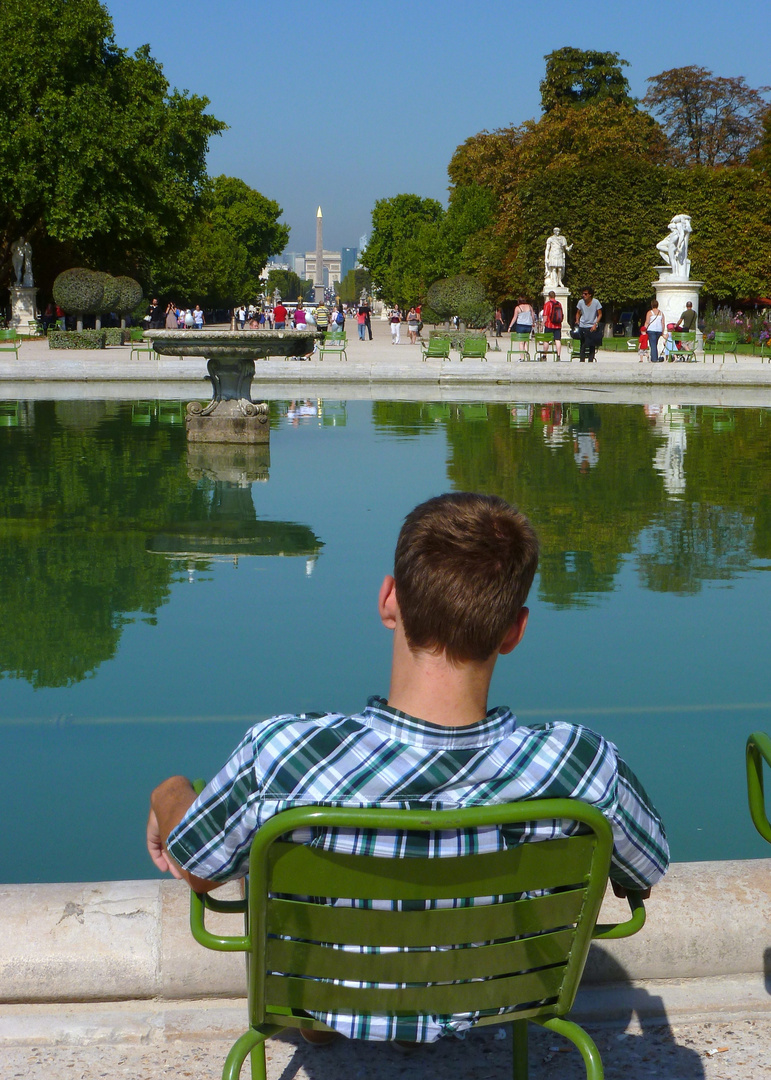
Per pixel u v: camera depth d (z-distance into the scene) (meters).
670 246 37.16
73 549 7.81
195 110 45.56
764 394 23.09
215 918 2.57
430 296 40.25
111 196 38.50
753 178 46.03
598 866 1.64
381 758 1.58
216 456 12.92
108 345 34.09
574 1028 1.79
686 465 12.43
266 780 1.59
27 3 37.44
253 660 5.34
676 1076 2.33
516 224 49.91
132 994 2.52
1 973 2.48
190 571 7.18
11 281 44.53
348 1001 1.69
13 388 22.41
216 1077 2.29
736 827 3.67
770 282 46.31
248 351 13.70
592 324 28.19
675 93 63.38
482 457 12.99
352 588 6.77
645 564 7.59
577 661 5.45
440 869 1.58
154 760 4.14
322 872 1.59
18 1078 2.27
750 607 6.47
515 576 1.58
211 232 78.88
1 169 37.16
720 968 2.64
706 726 4.61
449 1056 2.39
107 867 3.36
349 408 19.52
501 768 1.60
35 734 4.39
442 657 1.58
